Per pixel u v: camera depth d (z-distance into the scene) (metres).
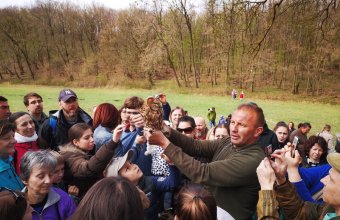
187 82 50.25
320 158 4.66
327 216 2.06
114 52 57.59
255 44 13.19
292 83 43.97
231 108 29.25
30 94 5.59
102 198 1.50
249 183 2.32
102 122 3.88
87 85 54.56
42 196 2.67
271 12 12.28
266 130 4.76
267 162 2.10
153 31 51.22
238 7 11.65
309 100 36.62
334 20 12.63
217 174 2.26
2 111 5.07
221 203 2.43
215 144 2.94
